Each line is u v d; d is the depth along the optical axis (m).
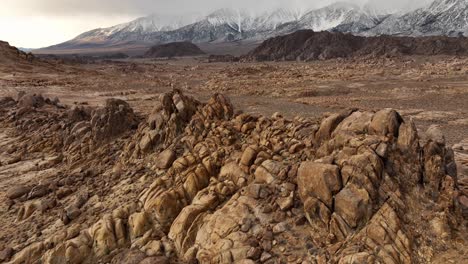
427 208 12.73
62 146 32.59
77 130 32.00
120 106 31.03
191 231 14.86
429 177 13.58
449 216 12.48
